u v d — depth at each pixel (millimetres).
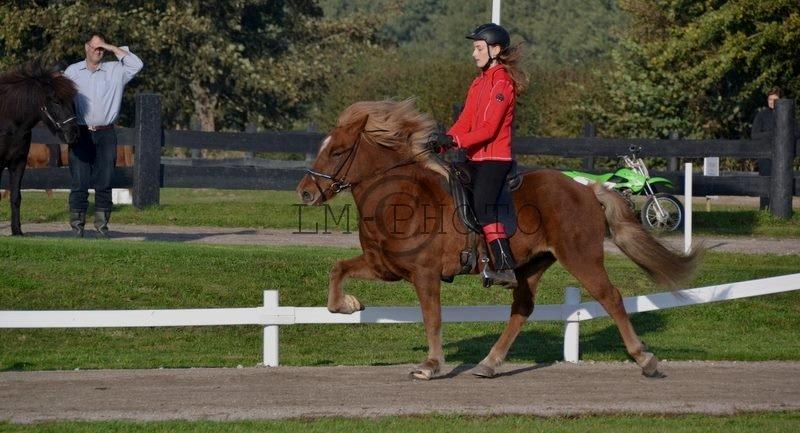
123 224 19578
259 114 49250
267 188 20516
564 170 20594
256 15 51812
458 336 12906
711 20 31438
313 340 12609
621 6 37906
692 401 9016
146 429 7938
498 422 8312
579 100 37750
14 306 12375
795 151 20781
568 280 14555
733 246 18156
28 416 8250
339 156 9508
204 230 18984
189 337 12469
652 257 9891
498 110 9492
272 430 7926
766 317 13602
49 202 23594
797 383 9883
